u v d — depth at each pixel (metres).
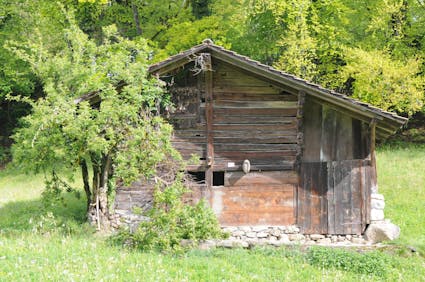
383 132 18.62
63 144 15.55
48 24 31.06
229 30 30.59
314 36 29.31
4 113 35.50
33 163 16.12
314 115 17.56
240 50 30.64
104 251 12.82
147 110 16.48
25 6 31.00
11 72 29.91
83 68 20.38
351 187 17.45
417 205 20.83
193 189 17.36
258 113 17.55
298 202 17.48
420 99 27.14
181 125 17.48
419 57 27.39
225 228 17.33
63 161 16.23
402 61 28.05
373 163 17.42
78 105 16.38
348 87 32.19
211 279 11.52
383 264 14.18
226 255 14.43
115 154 16.36
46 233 15.26
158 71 16.91
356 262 14.24
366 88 25.77
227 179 17.48
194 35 27.84
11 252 11.75
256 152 17.52
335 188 17.47
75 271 10.67
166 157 15.95
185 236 14.98
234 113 17.53
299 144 17.44
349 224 17.38
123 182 16.31
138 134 14.94
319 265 14.30
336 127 17.50
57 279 10.02
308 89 16.75
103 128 15.68
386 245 16.52
